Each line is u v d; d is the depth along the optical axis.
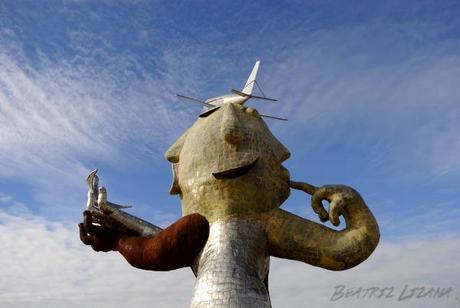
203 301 11.14
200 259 12.16
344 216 12.59
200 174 12.59
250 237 12.10
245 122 13.19
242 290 11.19
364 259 12.16
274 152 13.05
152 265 12.66
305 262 12.40
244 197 12.33
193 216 12.38
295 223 12.41
